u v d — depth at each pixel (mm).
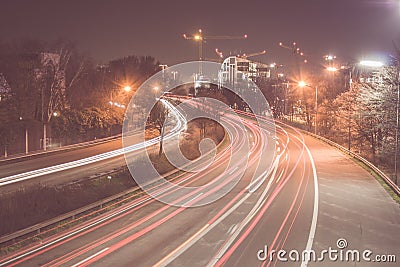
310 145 56156
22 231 17750
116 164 39906
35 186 27656
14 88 51438
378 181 31438
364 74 55688
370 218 21281
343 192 27656
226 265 14914
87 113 59500
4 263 15211
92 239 18000
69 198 24750
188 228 19641
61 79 56219
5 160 40031
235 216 21844
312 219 21109
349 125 49281
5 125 44125
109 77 78875
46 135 50156
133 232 19016
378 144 47156
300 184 30578
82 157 44469
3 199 23672
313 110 74688
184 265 14914
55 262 15258
